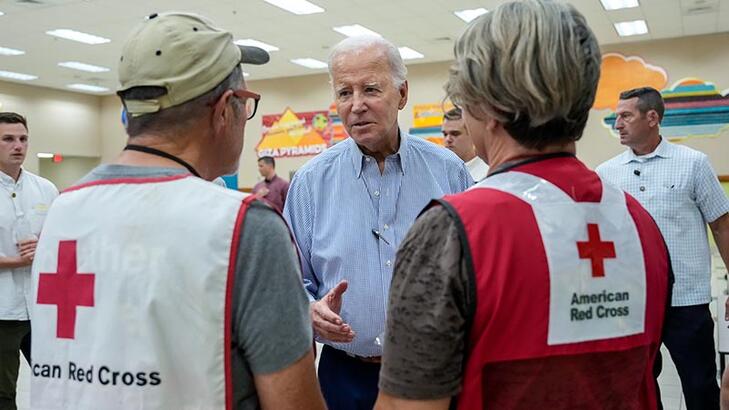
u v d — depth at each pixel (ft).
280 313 2.93
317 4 26.68
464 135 9.71
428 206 2.86
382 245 5.61
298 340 2.99
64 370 3.05
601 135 35.14
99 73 41.50
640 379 3.01
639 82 34.32
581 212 2.84
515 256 2.64
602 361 2.81
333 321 4.72
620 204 3.04
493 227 2.66
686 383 9.46
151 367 2.87
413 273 2.72
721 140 32.86
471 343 2.67
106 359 2.91
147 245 2.92
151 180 3.06
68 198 3.22
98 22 28.84
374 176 5.76
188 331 2.87
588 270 2.77
